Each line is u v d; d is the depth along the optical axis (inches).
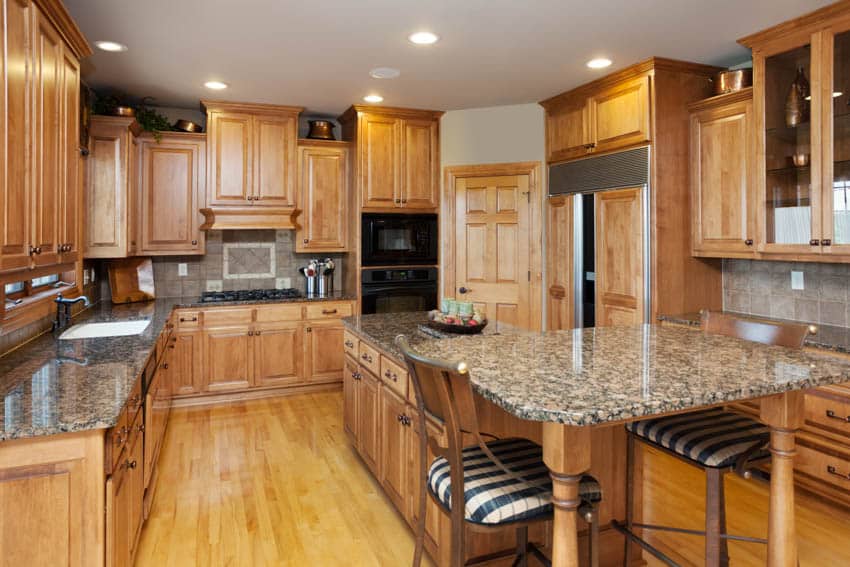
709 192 141.3
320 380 193.8
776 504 64.3
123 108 158.7
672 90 145.3
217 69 150.3
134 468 83.7
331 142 199.8
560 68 149.8
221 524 104.0
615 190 156.0
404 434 97.8
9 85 69.8
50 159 88.0
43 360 91.4
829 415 108.4
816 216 115.0
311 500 114.0
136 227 178.5
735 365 64.7
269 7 111.6
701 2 109.7
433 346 76.6
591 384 56.4
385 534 101.0
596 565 58.5
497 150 194.7
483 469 63.4
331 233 202.7
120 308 167.2
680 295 147.3
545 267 189.5
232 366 182.9
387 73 153.8
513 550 81.7
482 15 116.0
